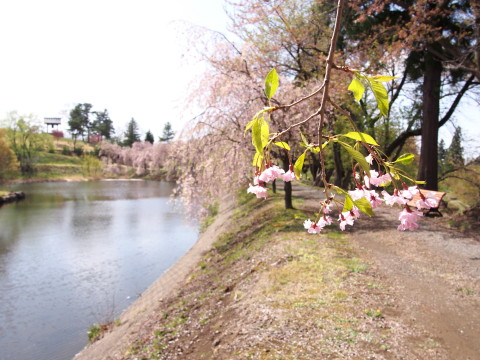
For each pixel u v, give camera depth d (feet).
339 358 12.75
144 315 26.16
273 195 60.08
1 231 69.15
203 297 23.88
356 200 3.50
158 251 55.01
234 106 37.27
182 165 42.78
